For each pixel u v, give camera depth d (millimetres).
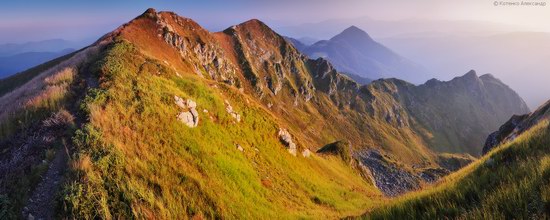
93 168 14289
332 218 22438
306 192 30234
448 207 8867
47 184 13180
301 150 43656
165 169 17484
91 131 16828
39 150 15586
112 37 60156
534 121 43812
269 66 189875
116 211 13148
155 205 14461
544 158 9750
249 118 38156
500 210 7473
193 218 15555
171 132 22625
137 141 18906
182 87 33344
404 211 10227
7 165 14422
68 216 11820
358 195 39594
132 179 14977
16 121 18906
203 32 124250
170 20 106812
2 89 67312
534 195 7246
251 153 30594
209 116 30359
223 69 128125
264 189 24078
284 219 20219
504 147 14445
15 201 11938
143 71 33094
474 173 12547
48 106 20672
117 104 21578
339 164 60406
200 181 18156
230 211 17641
